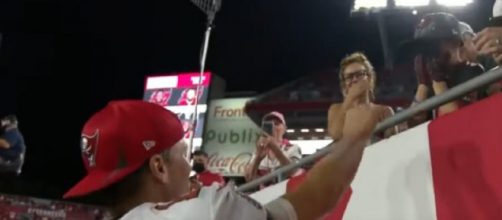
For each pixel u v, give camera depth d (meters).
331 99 13.67
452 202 2.19
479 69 2.70
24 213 10.55
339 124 2.72
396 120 2.52
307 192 1.63
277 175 3.70
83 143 1.70
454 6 7.87
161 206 1.52
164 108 1.72
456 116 2.21
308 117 13.52
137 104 1.68
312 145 13.27
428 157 2.34
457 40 2.71
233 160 17.39
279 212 1.57
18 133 10.58
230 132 17.80
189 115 18.61
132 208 1.62
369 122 1.77
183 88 18.92
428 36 2.74
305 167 3.86
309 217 1.60
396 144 2.55
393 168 2.54
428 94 2.99
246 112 14.45
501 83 2.53
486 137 2.05
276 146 4.61
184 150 1.72
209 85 18.58
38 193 10.82
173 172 1.66
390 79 11.70
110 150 1.62
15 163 10.45
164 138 1.64
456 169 2.18
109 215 1.70
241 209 1.49
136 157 1.61
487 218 2.01
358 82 2.76
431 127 2.35
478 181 2.06
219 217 1.45
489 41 2.41
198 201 1.48
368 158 2.73
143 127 1.62
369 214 2.66
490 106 2.04
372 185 2.67
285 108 13.73
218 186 1.55
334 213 2.94
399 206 2.48
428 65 2.81
